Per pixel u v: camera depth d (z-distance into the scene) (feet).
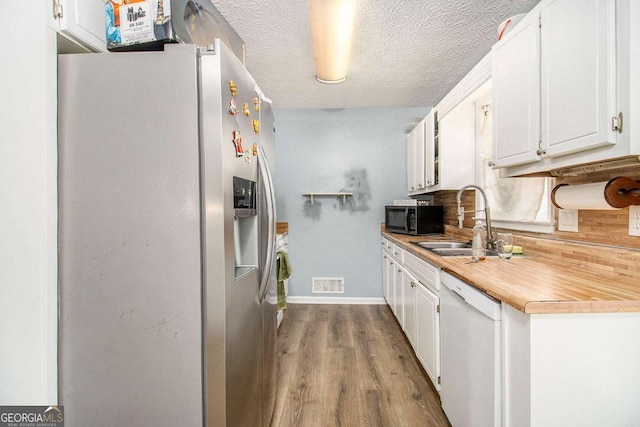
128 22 3.29
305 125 12.32
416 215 10.10
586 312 3.08
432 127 9.32
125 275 3.21
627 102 3.02
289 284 12.41
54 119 3.21
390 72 8.89
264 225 4.65
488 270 4.63
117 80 3.19
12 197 3.15
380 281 12.28
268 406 5.07
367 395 6.14
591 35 3.33
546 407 3.09
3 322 3.16
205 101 3.22
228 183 3.41
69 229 3.22
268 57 8.05
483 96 7.32
